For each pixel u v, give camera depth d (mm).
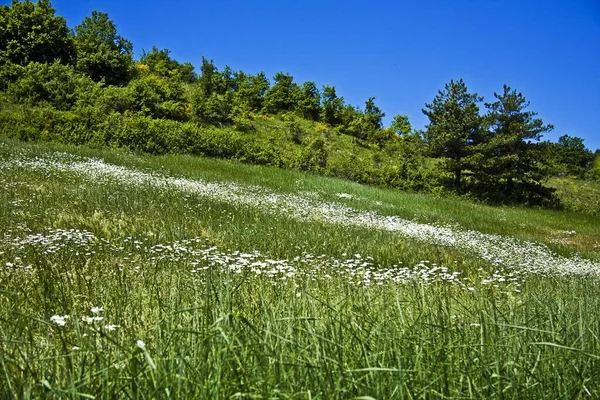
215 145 27453
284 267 6602
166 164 21844
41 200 9945
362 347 2346
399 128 61469
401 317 2895
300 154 31359
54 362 2262
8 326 2998
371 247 9961
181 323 2863
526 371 2369
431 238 13312
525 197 38781
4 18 37000
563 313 3260
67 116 23578
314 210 15156
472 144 38969
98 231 8297
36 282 4801
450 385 2271
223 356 2074
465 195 35406
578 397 2264
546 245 16359
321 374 2109
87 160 18469
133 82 32719
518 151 38188
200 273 5852
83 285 4703
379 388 2098
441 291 5559
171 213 10578
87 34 48125
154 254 7078
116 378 2029
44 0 39031
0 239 6656
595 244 20547
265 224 11047
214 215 11336
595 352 2807
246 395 1868
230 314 2209
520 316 3381
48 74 30281
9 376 2145
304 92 54719
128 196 11742
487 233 18609
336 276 7012
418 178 34781
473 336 2959
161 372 2059
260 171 25297
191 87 50688
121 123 24859
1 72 29938
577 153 78688
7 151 16578
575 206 39188
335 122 52719
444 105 38750
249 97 50781
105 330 3131
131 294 4512
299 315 3174
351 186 26203
